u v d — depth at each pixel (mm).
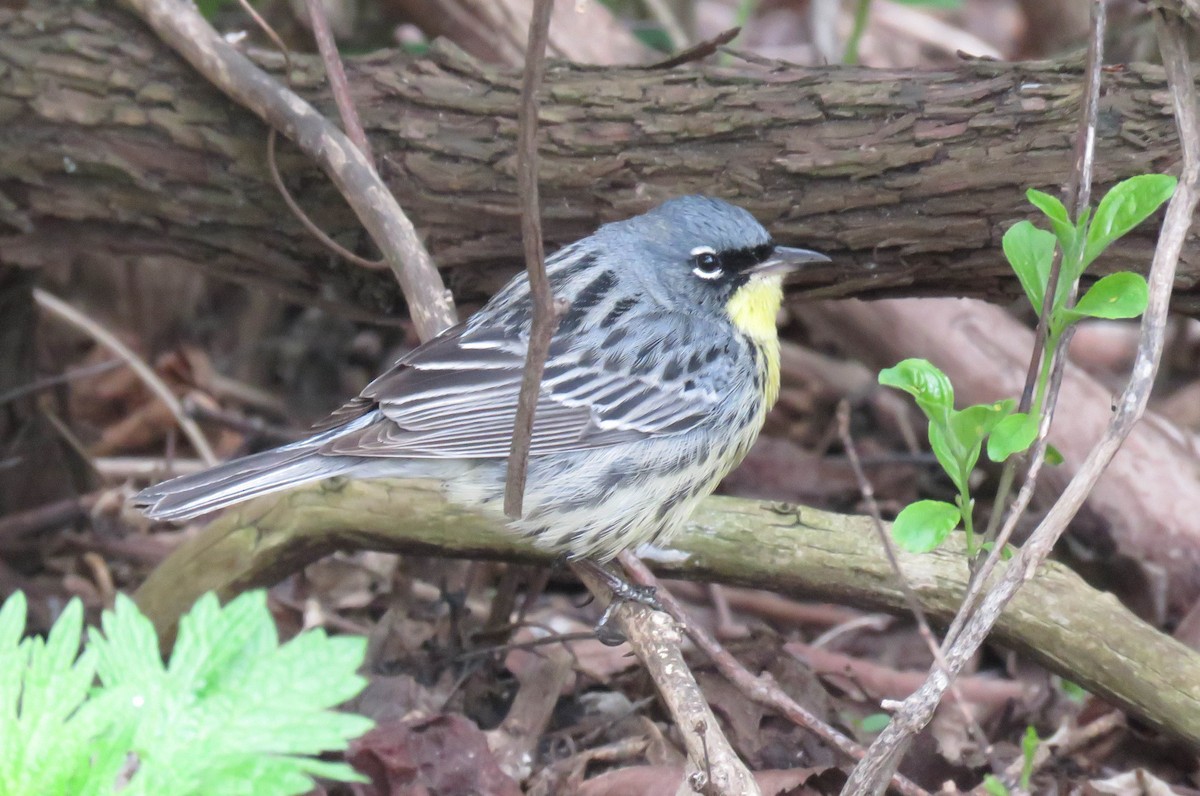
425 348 9422
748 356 10133
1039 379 7480
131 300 17688
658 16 17391
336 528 10273
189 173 10938
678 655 8328
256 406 17344
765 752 9648
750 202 10391
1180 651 9062
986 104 9898
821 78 10297
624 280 10070
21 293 13117
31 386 13336
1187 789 9805
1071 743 10258
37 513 13180
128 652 6512
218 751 6289
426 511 10156
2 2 13242
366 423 9391
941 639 10016
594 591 9688
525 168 6289
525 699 10281
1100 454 7047
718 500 10336
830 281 10727
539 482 9461
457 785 8953
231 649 6523
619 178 10523
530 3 15570
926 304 14055
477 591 12859
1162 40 7676
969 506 7578
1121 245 9617
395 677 10352
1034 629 9344
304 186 10891
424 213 10828
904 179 10023
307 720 6398
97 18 10867
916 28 20938
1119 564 12617
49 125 10812
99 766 6234
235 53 10477
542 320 6754
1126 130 9617
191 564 10641
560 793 9523
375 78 10852
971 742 10523
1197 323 17750
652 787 9211
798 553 9984
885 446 16422
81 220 11258
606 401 9578
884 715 10609
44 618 12234
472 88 10711
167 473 14742
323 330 18203
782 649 10492
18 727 6270
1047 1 19266
